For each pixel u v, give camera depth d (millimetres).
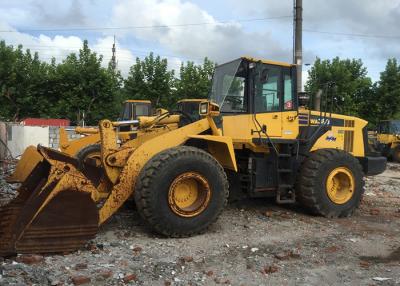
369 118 31531
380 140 24188
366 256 5801
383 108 31141
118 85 32406
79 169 6102
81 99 30188
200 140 6938
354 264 5465
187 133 6699
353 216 8234
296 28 15055
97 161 7129
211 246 5871
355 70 29656
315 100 8453
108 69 31750
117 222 6793
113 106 30922
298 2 14992
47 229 5094
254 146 7625
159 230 5992
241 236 6410
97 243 5645
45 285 4289
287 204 8867
